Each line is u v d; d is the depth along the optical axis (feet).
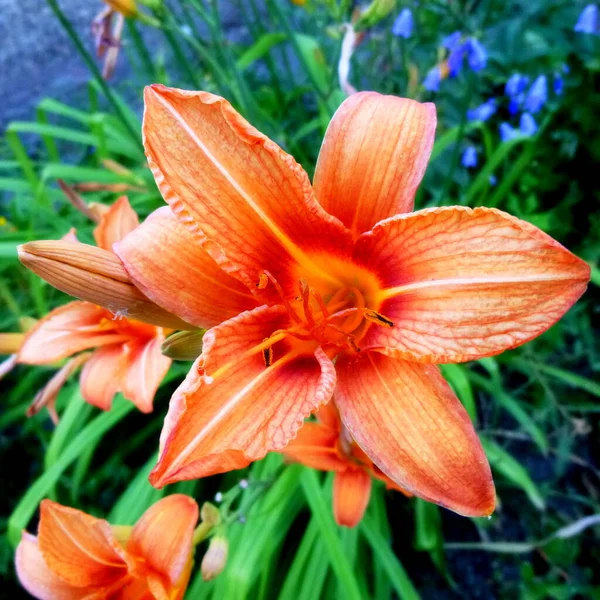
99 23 0.91
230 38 1.65
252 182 0.39
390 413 0.39
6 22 2.05
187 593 0.74
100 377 0.63
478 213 0.35
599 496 0.92
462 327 0.36
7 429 1.12
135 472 1.02
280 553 0.89
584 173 1.04
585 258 0.99
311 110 1.37
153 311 0.45
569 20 1.03
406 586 0.73
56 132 1.11
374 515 0.81
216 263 0.43
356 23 0.79
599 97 0.98
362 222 0.42
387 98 0.42
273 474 0.64
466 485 0.37
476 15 1.17
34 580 0.57
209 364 0.37
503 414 1.02
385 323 0.39
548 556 0.85
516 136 0.90
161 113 0.37
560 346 0.98
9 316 1.12
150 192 1.05
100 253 0.43
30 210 1.08
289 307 0.42
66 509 0.52
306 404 0.38
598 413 1.00
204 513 0.57
